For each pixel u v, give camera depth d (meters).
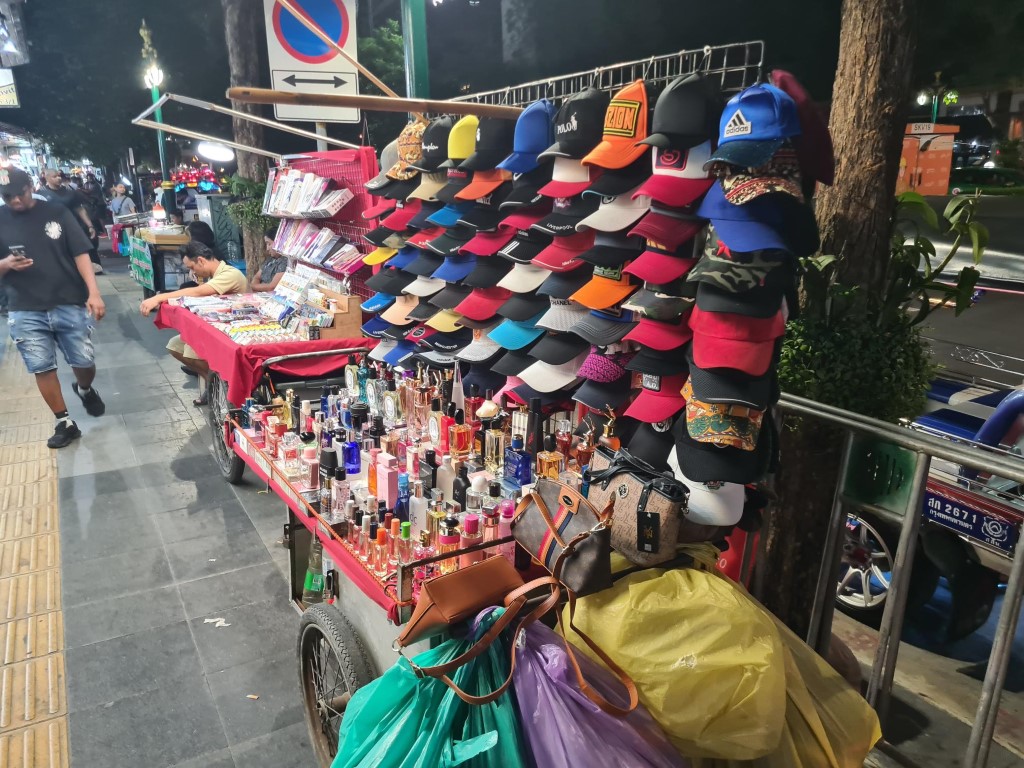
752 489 2.33
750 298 1.93
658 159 2.25
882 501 2.31
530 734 1.72
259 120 5.16
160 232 9.88
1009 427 3.17
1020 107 7.50
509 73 12.34
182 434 6.21
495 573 1.94
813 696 1.97
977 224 2.74
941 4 6.88
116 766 2.71
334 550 2.63
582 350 2.78
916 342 2.66
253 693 3.12
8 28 15.02
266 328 4.86
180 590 3.90
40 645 3.42
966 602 3.29
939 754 2.84
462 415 3.12
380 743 1.76
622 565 1.98
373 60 11.89
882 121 2.56
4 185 5.49
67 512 4.77
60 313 5.91
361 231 4.99
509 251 2.97
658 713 1.74
